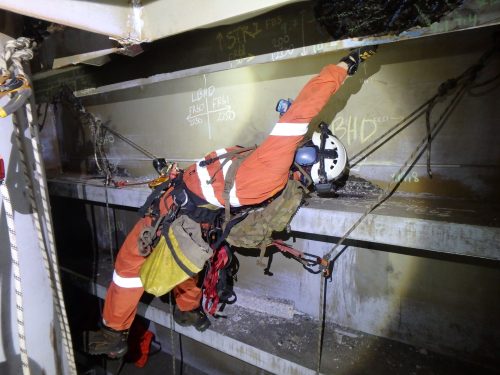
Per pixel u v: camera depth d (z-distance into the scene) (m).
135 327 3.31
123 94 3.10
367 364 1.87
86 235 3.82
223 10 1.26
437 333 1.89
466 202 1.68
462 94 1.63
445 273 1.80
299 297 2.37
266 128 2.29
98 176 3.51
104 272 3.31
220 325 2.32
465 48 1.59
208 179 1.67
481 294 1.72
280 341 2.11
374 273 2.03
